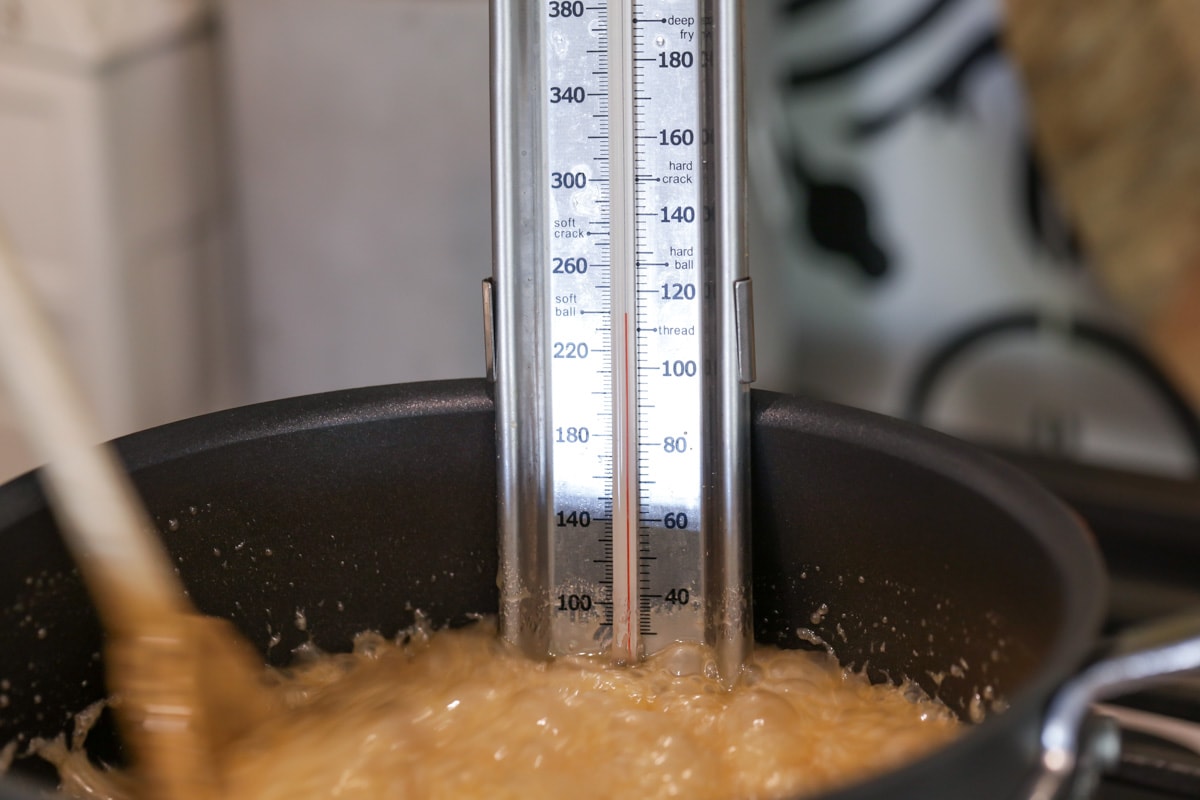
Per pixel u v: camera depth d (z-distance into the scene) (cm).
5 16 58
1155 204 59
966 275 64
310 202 58
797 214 67
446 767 37
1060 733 30
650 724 38
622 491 40
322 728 38
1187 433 62
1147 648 30
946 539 37
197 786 36
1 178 60
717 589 40
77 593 37
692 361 39
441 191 57
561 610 40
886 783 28
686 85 39
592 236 39
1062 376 64
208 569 39
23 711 36
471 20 55
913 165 64
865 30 62
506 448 39
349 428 39
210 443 38
